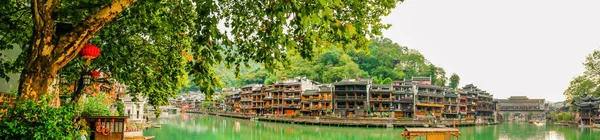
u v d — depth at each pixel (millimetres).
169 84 15242
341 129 66625
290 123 81938
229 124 74688
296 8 5750
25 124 6316
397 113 84062
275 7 6203
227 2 8688
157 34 11625
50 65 6680
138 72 14023
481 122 92625
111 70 13406
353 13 9898
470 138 55656
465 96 98562
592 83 97688
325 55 133125
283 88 96125
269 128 66625
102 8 6801
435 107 87375
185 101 174250
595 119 91562
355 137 53312
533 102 127000
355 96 84250
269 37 6953
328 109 85250
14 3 9750
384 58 141500
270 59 8039
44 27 6668
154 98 15156
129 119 52281
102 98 25141
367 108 82625
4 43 9445
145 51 13305
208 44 7508
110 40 11914
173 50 12508
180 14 8406
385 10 11125
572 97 103562
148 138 36750
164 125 62969
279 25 6676
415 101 84312
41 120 6402
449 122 77562
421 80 99500
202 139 43969
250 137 50312
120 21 10938
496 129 77375
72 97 15773
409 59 143500
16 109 6344
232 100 129750
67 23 6883
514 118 131750
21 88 6621
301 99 90688
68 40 6699
